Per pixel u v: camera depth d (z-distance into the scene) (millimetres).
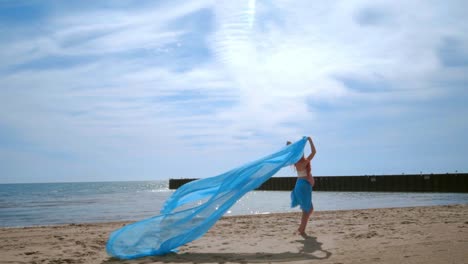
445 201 27438
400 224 8766
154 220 6426
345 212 13031
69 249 6992
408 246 5852
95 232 9602
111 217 18109
